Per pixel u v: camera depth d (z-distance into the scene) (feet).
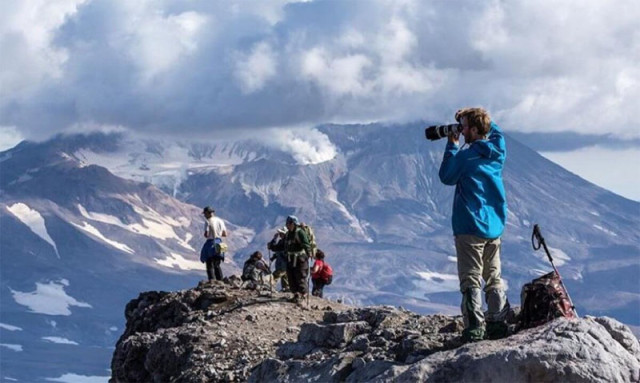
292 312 75.10
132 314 87.81
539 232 42.22
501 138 42.06
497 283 41.78
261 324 70.49
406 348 43.06
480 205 40.91
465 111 42.39
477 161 41.32
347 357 44.73
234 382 57.57
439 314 56.03
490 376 36.91
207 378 59.11
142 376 69.67
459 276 41.24
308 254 81.82
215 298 80.43
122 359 71.72
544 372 36.40
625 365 36.94
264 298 79.82
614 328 39.22
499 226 41.16
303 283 81.56
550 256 41.98
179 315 80.38
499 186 41.42
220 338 65.72
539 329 38.58
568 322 38.17
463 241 40.91
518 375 36.63
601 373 36.27
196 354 63.41
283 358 53.06
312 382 44.57
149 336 71.10
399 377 38.42
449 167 41.47
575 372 36.19
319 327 53.16
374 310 56.13
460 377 37.40
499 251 41.96
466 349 38.32
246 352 62.13
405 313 56.54
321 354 50.44
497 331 41.47
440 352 38.91
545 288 40.78
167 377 65.82
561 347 36.68
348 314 56.49
